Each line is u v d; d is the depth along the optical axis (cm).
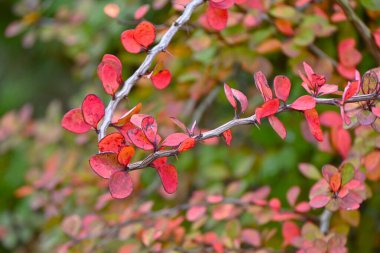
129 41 67
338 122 78
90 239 86
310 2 87
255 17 84
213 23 71
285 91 65
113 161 60
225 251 80
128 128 63
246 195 83
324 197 69
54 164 106
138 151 91
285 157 100
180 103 96
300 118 96
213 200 81
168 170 62
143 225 84
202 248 81
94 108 62
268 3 83
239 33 86
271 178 102
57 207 100
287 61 95
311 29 83
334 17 81
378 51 79
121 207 96
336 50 92
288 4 87
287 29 84
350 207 69
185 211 101
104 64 65
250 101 100
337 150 80
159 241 83
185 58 97
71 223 85
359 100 64
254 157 101
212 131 64
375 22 87
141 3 107
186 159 107
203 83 93
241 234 83
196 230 85
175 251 79
